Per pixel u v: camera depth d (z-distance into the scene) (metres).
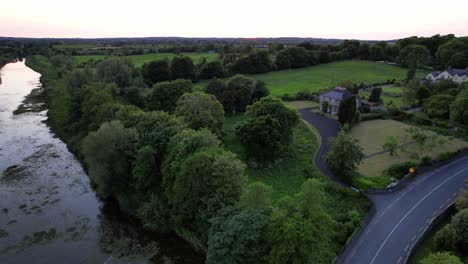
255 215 34.03
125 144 55.53
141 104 106.50
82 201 57.53
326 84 144.25
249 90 108.81
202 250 44.12
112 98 91.69
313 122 93.12
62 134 87.19
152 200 50.53
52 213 53.59
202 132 51.19
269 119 66.56
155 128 56.62
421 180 57.97
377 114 96.31
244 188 41.81
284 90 133.88
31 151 77.62
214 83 107.31
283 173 62.88
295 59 189.12
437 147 72.00
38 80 170.12
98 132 54.94
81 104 87.38
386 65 194.00
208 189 42.69
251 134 65.06
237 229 33.56
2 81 165.12
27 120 101.44
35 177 65.25
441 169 61.94
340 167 58.31
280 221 32.03
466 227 38.59
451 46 166.25
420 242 41.88
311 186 32.56
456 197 51.91
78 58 199.62
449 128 83.75
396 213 48.16
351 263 38.00
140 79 124.69
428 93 105.94
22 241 46.66
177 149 49.12
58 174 66.75
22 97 131.62
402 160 65.88
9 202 56.22
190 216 44.31
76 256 44.00
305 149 73.62
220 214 38.22
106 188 55.72
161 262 43.09
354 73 172.12
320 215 32.62
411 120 92.56
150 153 51.38
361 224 45.06
